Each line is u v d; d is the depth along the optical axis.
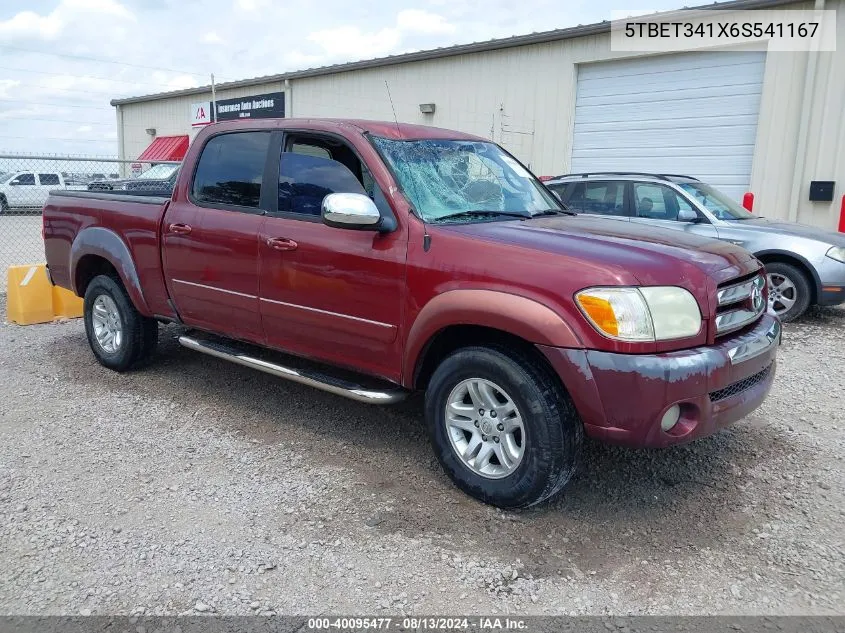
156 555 3.09
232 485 3.76
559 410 3.21
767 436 4.51
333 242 3.92
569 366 3.06
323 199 4.04
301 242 4.05
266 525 3.35
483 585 2.90
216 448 4.23
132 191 5.98
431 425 3.70
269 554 3.11
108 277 5.55
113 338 5.62
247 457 4.11
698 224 8.12
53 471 3.90
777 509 3.56
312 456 4.13
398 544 3.19
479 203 4.09
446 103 16.78
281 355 4.82
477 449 3.55
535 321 3.11
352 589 2.87
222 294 4.58
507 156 4.89
